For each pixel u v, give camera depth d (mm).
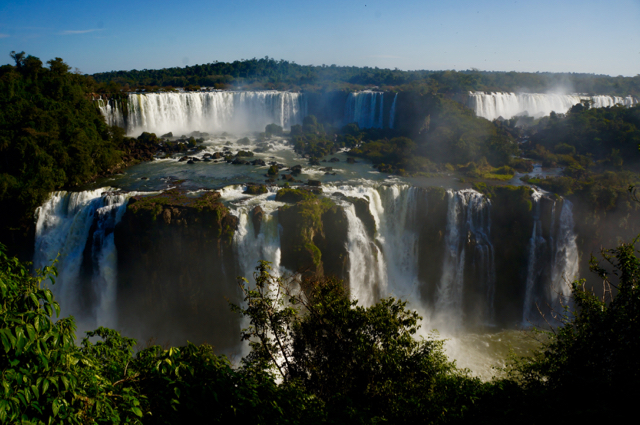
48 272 10070
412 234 45688
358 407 15297
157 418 10312
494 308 44188
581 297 15289
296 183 49188
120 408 9719
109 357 12227
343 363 15961
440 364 17656
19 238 44406
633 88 120438
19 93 58344
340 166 58656
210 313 38188
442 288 44344
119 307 39812
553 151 65562
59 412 8562
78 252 42156
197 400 10805
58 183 46625
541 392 15289
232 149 67750
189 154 64062
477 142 59625
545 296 43562
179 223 36750
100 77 151750
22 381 8219
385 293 44750
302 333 16688
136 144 62719
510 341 40375
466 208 43469
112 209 39906
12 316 8289
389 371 15727
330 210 39875
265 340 16328
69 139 49844
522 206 42625
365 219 42000
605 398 13359
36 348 8328
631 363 13367
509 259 43375
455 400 16031
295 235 38000
